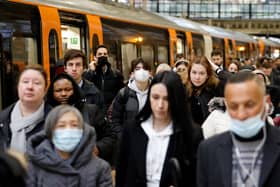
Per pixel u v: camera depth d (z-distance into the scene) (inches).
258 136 125.2
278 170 123.5
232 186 125.0
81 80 253.1
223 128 194.9
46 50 378.6
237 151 126.1
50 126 156.3
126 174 162.7
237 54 1044.5
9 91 339.0
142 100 288.0
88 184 156.5
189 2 2169.0
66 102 201.8
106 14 498.3
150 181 157.9
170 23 700.0
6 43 337.7
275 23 2068.2
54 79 201.6
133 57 552.1
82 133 159.0
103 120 213.0
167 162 157.3
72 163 156.5
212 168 129.0
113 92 366.0
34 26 370.6
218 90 228.8
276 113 331.6
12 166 83.0
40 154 154.9
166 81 157.6
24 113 180.9
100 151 209.2
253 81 124.3
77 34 438.6
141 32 578.6
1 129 181.3
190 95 246.5
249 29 2091.5
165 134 159.3
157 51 622.2
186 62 328.8
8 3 343.0
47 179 154.4
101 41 475.5
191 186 160.6
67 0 444.8
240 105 123.4
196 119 244.8
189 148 159.5
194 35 773.3
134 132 161.6
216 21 2110.0
